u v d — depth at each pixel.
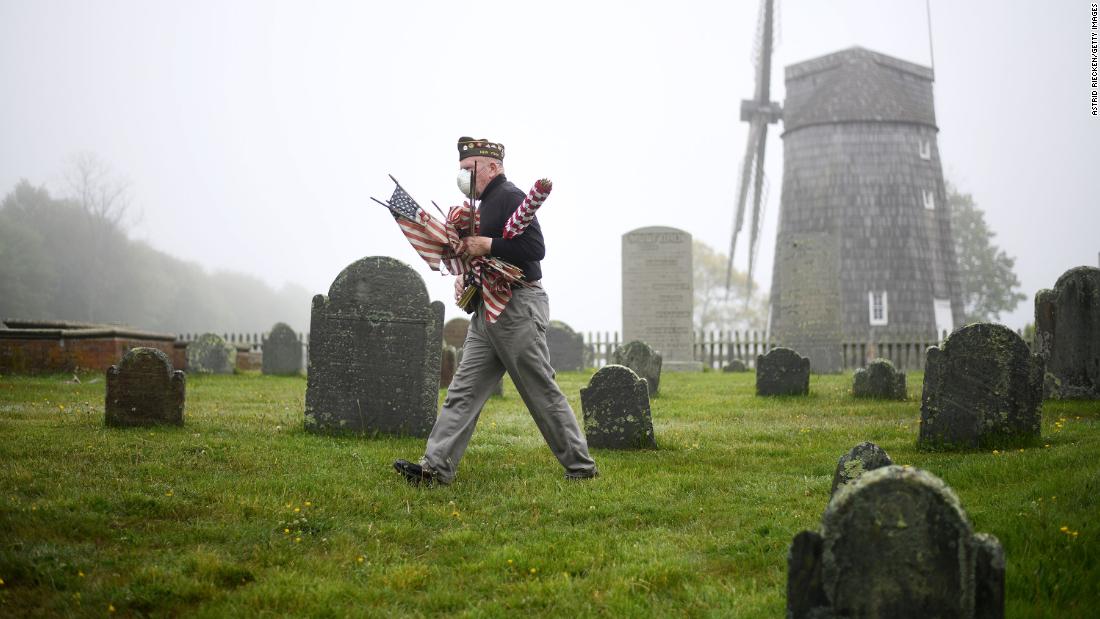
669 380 23.47
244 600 5.20
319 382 10.57
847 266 57.28
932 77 62.31
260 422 11.57
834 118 59.12
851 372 29.80
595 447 10.34
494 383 8.11
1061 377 14.21
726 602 5.14
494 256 7.69
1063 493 6.51
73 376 19.11
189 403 14.79
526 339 7.82
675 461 9.38
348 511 7.00
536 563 5.81
